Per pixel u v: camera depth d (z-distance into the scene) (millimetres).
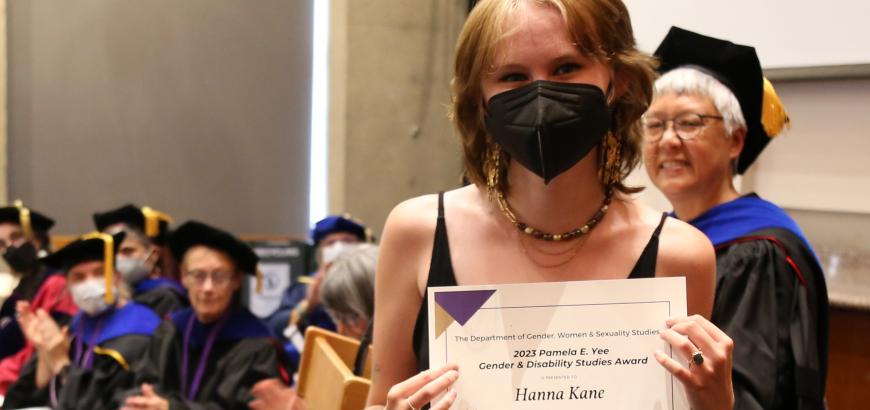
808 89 3447
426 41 5742
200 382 2936
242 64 6137
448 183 5867
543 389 997
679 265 1066
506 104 966
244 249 3031
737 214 1809
